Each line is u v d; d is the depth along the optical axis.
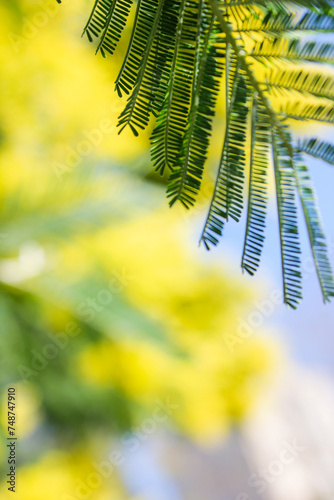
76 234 2.00
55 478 3.08
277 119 0.82
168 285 3.72
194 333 3.97
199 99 0.86
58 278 2.22
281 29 0.80
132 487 4.80
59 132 3.03
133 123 0.89
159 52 0.89
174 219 3.70
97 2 0.90
